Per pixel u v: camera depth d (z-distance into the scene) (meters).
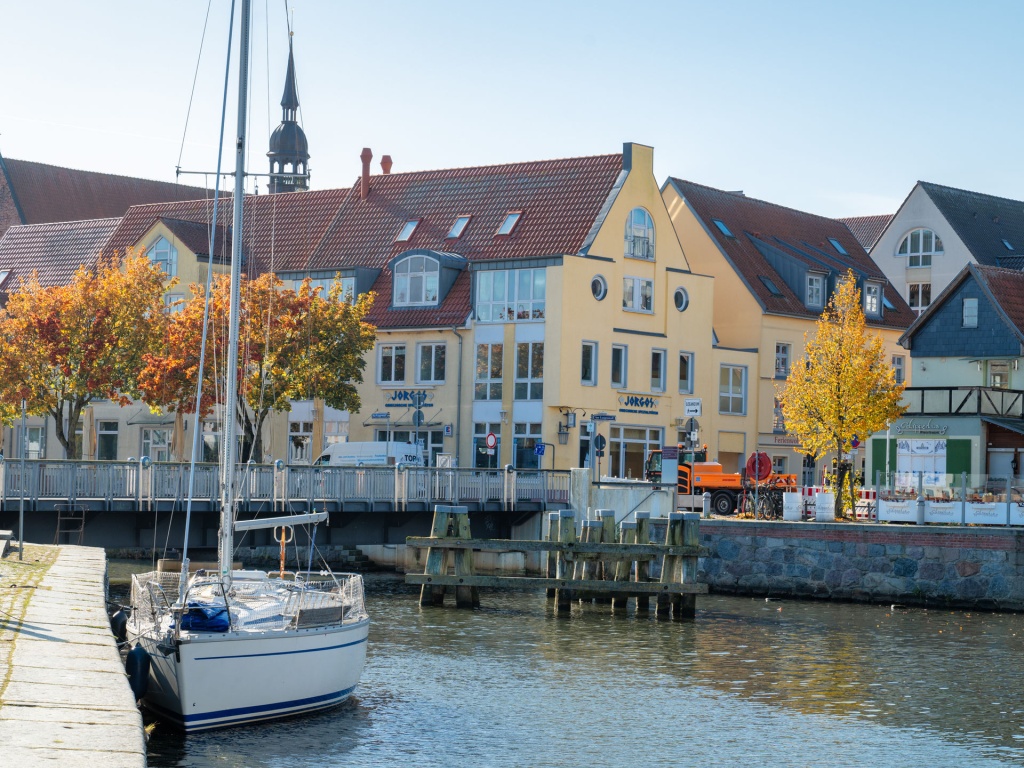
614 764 22.56
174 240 69.81
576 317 62.12
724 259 72.06
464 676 29.72
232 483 25.44
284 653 23.25
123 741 14.28
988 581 43.94
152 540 40.53
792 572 47.25
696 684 29.67
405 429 65.38
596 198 64.69
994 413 57.41
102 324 57.66
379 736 23.55
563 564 42.09
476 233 66.44
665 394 66.19
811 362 54.88
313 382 57.19
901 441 58.59
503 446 62.81
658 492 53.47
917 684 30.11
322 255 70.50
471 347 63.97
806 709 27.25
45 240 81.56
